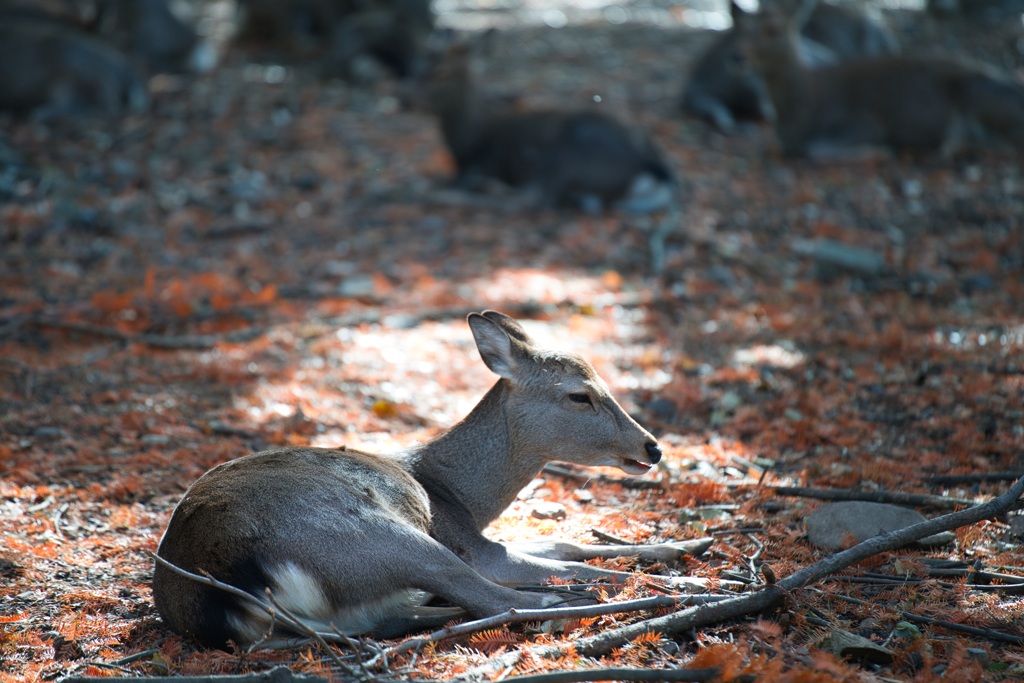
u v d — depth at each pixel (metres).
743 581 7.16
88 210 16.95
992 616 6.55
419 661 6.25
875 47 24.14
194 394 10.99
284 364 11.85
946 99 19.83
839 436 9.67
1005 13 27.81
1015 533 7.72
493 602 6.56
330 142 20.81
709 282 14.73
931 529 7.10
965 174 19.20
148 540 7.95
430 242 16.61
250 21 28.31
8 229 16.09
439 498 7.43
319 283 14.89
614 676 5.66
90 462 9.35
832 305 13.66
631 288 14.60
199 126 21.31
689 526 8.08
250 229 16.73
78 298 13.90
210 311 13.54
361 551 6.40
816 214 17.44
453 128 19.23
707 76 22.19
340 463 6.91
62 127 20.95
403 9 27.64
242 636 6.29
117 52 23.06
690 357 12.06
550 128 18.36
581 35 28.67
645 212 18.03
